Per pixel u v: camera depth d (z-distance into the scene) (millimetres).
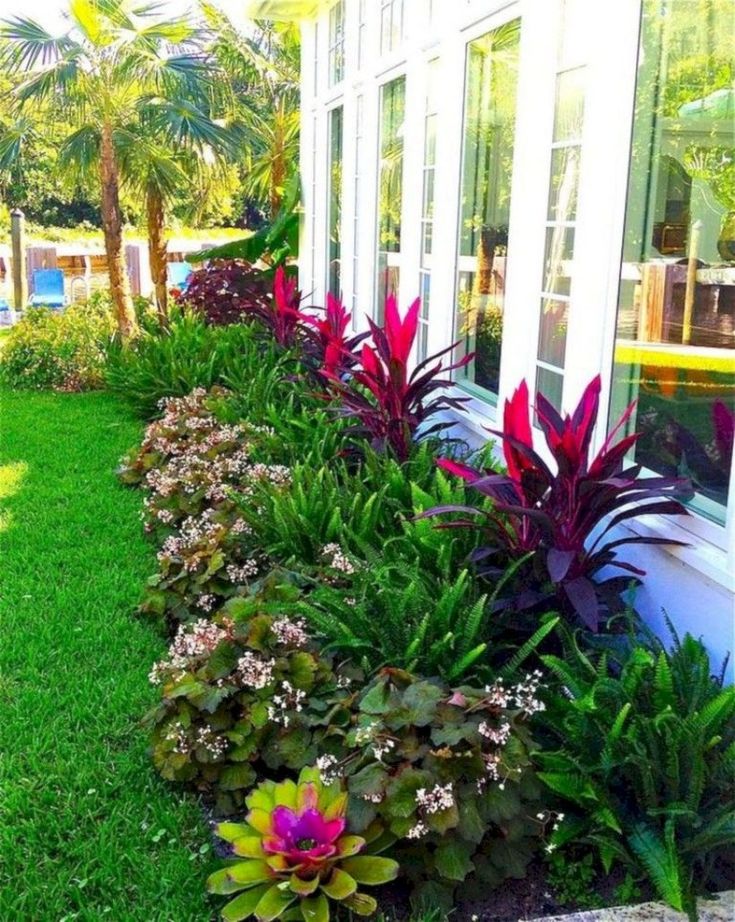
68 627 4352
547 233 4336
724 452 3176
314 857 2436
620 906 2605
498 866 2662
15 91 10734
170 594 4336
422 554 3830
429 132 6215
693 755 2605
